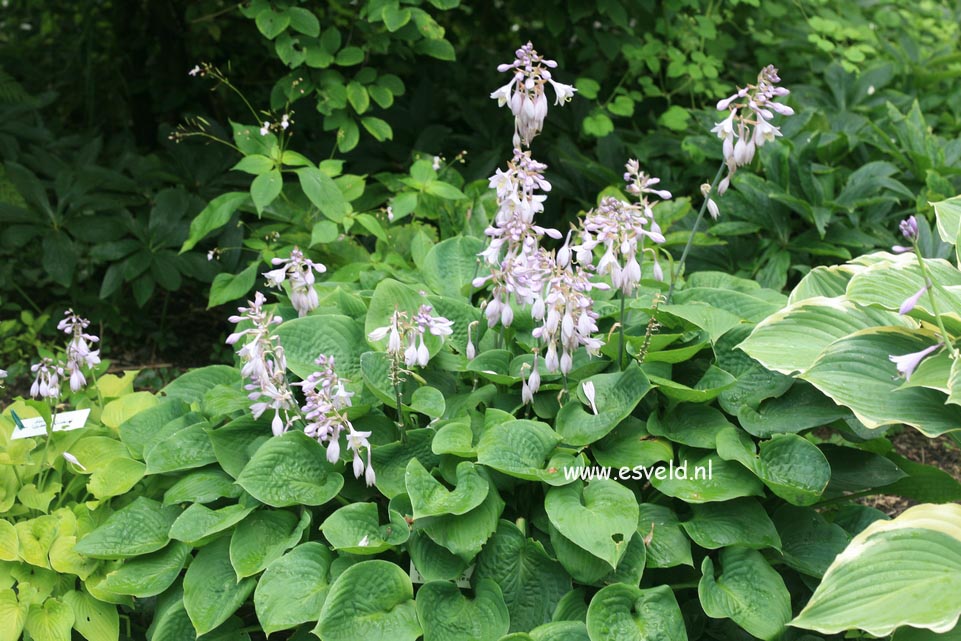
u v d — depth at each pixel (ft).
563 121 8.65
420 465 4.42
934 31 10.21
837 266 5.20
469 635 4.20
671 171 8.23
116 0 9.43
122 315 8.00
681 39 8.63
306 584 4.32
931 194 7.26
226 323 8.43
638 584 4.28
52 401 5.41
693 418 4.72
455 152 8.77
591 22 9.16
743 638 4.53
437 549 4.41
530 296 4.55
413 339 4.50
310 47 7.41
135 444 5.17
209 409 5.07
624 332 5.15
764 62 9.20
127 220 7.61
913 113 8.14
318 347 5.08
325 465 4.66
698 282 5.72
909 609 3.78
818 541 4.55
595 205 8.16
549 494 4.35
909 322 4.69
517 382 4.87
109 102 9.89
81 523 4.84
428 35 7.51
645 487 4.79
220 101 9.57
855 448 4.82
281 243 7.33
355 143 7.52
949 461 6.79
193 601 4.39
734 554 4.37
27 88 9.86
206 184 8.09
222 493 4.72
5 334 7.70
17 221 7.57
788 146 7.43
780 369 4.50
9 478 5.00
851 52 8.78
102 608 4.57
